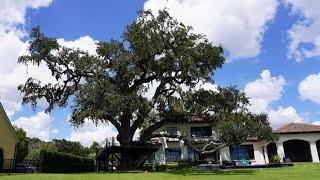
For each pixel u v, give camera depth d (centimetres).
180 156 4994
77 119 3092
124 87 3625
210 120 3962
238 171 3091
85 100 3131
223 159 4988
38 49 3412
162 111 3759
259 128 3766
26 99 3519
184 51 3447
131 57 3491
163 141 5053
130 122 3734
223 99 3800
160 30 3441
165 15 3431
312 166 3638
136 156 3825
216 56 3469
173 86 3738
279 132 4994
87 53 3584
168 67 3547
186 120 3941
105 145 3712
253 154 5053
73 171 3741
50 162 3306
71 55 3516
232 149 5075
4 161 3538
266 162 4972
